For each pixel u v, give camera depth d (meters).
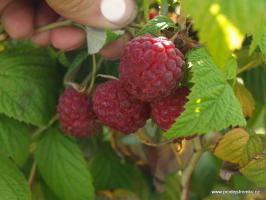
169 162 0.29
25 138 0.25
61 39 0.24
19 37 0.25
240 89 0.24
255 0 0.14
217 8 0.14
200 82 0.19
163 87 0.19
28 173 0.30
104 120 0.22
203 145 0.24
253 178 0.22
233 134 0.23
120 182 0.29
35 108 0.25
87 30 0.23
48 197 0.28
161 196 0.30
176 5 0.21
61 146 0.26
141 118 0.22
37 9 0.25
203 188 0.31
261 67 0.26
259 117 0.30
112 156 0.30
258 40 0.15
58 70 0.26
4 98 0.24
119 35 0.22
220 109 0.19
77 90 0.24
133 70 0.19
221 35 0.14
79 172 0.26
